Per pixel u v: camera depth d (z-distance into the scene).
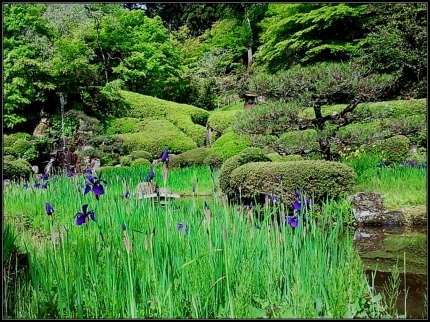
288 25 18.61
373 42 14.60
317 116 8.25
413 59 13.81
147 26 23.92
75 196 6.20
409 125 7.89
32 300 2.68
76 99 19.33
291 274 2.90
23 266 3.32
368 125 11.09
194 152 14.51
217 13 27.33
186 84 26.05
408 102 12.70
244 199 7.29
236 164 7.96
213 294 2.70
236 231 3.15
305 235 3.12
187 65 27.64
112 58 22.52
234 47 25.77
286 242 3.12
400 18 14.01
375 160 9.32
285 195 6.56
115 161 16.73
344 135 7.96
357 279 3.07
